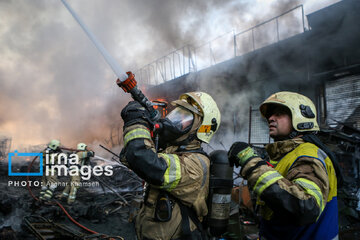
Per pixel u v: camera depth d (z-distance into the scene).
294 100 1.50
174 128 1.54
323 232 1.25
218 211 1.55
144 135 1.31
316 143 1.38
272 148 1.51
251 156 1.26
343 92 8.95
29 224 3.95
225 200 1.57
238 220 3.65
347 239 4.04
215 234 1.57
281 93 1.60
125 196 7.37
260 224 1.52
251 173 1.20
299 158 1.26
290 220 1.08
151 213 1.50
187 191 1.42
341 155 6.68
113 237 3.36
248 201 5.23
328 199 1.30
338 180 1.42
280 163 1.38
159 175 1.29
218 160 1.60
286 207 1.05
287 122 1.52
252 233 4.23
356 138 6.72
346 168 6.59
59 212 5.02
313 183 1.11
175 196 1.43
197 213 1.49
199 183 1.47
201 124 1.67
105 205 6.45
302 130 1.44
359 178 6.35
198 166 1.49
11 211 4.38
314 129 1.46
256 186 1.16
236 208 3.81
